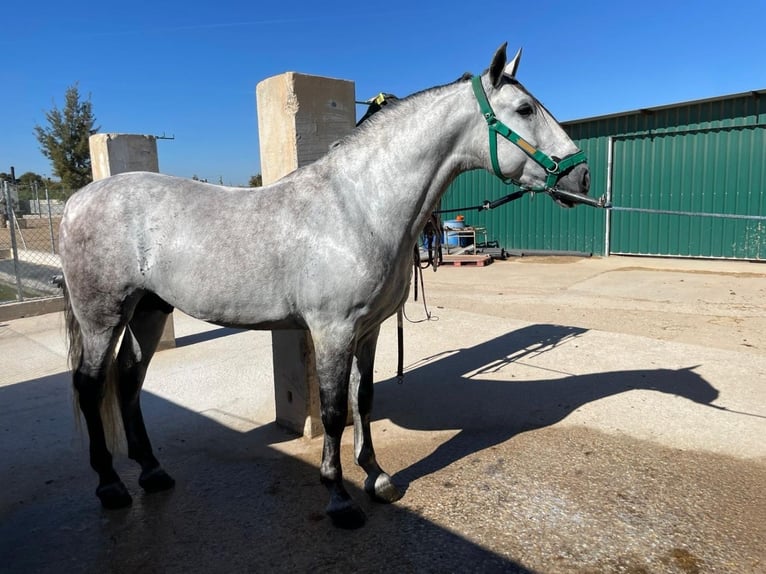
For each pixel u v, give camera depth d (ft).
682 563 6.97
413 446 10.62
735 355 15.74
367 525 8.01
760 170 33.65
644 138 37.60
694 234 36.73
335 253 7.32
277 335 11.47
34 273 35.29
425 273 34.78
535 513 8.16
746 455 9.80
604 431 10.98
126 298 7.97
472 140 7.86
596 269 34.73
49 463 10.39
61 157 90.07
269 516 8.36
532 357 16.26
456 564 7.06
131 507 8.72
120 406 9.05
